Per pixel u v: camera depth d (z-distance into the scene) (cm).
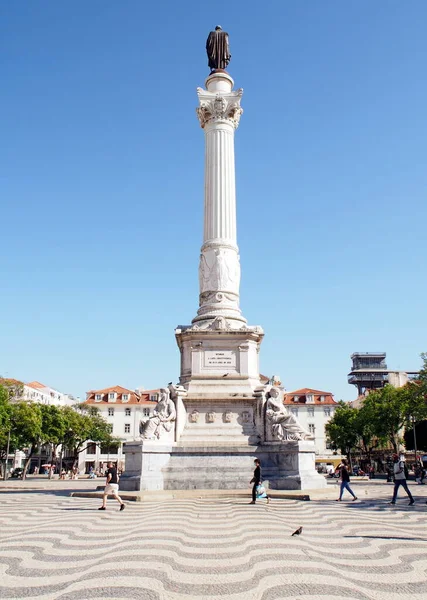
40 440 5753
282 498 1634
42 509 1430
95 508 1427
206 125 2494
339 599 549
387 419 5153
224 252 2327
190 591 582
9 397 5409
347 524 1095
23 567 699
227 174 2411
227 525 1068
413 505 1538
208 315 2234
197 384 2100
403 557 757
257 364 2236
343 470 1667
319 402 8356
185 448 1870
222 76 2597
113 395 8300
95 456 7919
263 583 613
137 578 637
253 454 1867
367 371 11325
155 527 1042
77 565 709
